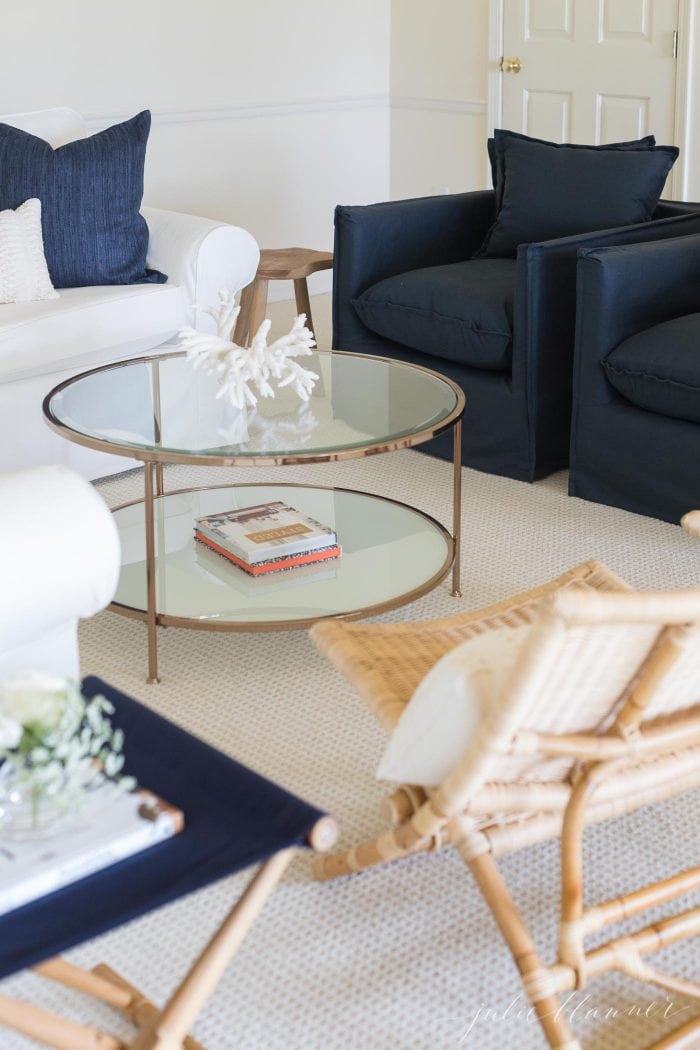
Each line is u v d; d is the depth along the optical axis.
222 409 2.72
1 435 3.25
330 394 2.86
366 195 6.30
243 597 2.62
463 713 1.47
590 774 1.56
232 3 5.42
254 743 2.31
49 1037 1.28
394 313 3.75
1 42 4.71
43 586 1.71
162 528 2.97
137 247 3.76
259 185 5.79
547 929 1.84
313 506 3.11
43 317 3.31
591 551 3.11
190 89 5.38
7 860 1.23
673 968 1.76
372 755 2.28
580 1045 1.59
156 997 1.71
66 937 1.17
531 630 1.32
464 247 4.16
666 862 1.99
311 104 5.86
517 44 5.65
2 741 1.20
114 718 1.51
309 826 1.29
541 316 3.41
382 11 6.07
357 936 1.83
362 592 2.64
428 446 3.82
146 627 2.78
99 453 3.48
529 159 3.97
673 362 3.10
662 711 1.57
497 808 1.55
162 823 1.29
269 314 5.65
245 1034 1.65
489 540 3.19
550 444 3.58
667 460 3.20
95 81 5.04
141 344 3.59
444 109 6.03
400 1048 1.63
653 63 5.20
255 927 1.84
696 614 1.32
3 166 3.69
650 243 3.36
